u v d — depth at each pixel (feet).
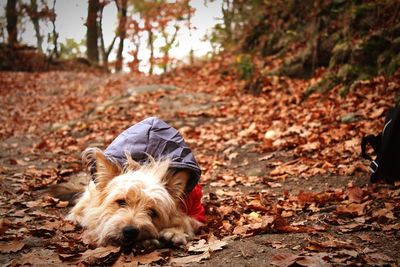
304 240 2.77
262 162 4.86
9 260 2.64
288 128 5.64
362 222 2.99
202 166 4.99
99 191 2.93
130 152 3.09
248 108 7.17
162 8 15.33
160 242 2.77
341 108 5.82
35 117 9.62
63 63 18.62
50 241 2.90
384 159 3.51
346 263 2.38
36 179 4.71
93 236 2.84
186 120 7.11
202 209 3.20
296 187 3.99
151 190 2.76
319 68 7.80
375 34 6.72
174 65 15.23
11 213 3.54
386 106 5.33
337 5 8.24
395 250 2.57
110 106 8.58
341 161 4.34
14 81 14.01
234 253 2.62
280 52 9.46
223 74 10.26
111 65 20.02
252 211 3.44
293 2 10.09
